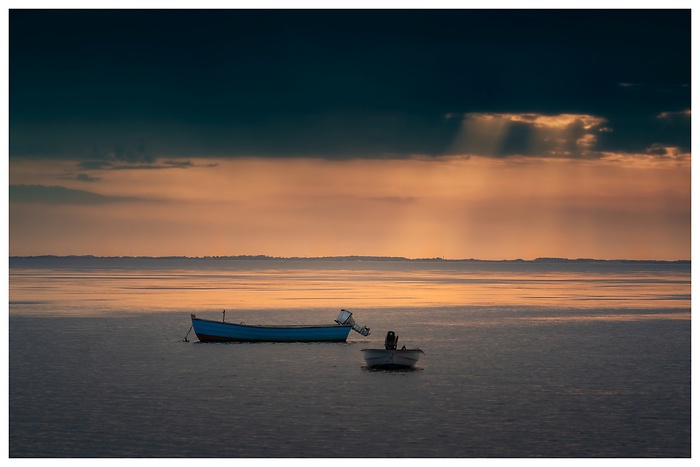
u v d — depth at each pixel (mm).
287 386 62031
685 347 85250
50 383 63000
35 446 46344
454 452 45844
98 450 45750
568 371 69500
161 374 66938
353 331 101812
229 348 82188
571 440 48062
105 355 77562
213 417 52375
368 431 49531
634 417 53062
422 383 63531
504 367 71438
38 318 115938
